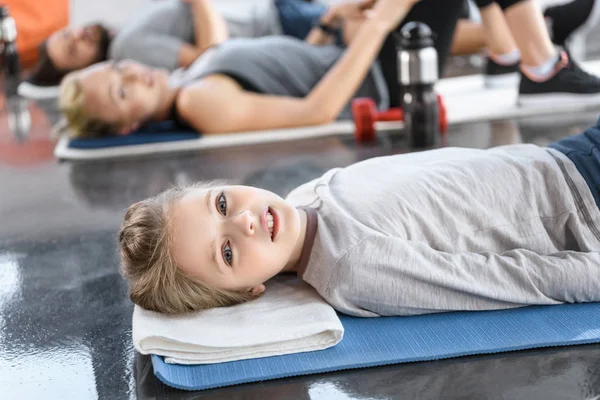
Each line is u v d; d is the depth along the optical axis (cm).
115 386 140
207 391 134
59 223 240
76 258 209
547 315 150
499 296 150
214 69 330
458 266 150
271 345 142
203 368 139
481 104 342
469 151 174
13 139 362
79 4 523
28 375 147
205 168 288
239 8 464
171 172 287
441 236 156
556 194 162
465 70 443
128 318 168
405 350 141
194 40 433
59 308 177
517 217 161
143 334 139
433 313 155
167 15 429
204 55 351
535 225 160
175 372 138
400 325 151
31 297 185
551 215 162
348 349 143
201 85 328
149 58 423
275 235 150
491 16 360
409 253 149
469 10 452
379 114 332
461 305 152
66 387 141
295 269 165
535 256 153
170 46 424
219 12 456
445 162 167
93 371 146
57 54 456
